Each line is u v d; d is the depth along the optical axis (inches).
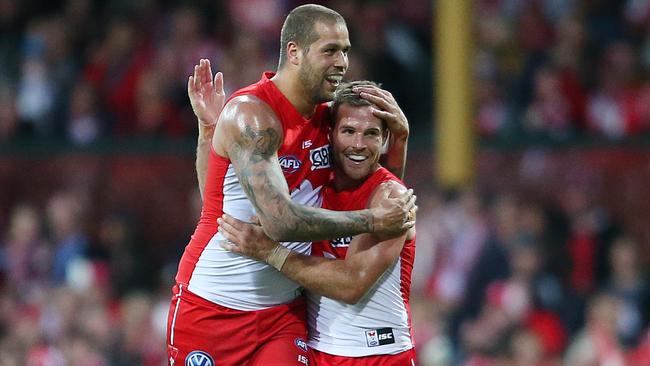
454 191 1729.8
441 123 1756.9
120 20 2028.8
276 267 834.8
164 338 1596.9
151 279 1776.6
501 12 1990.7
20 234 1780.3
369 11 1935.3
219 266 850.1
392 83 1908.2
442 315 1600.6
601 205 1733.5
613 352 1499.8
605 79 1884.8
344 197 856.3
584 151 1758.1
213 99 917.8
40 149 1875.0
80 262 1734.7
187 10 2022.6
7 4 2107.5
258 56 1927.9
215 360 857.5
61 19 2053.4
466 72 1752.0
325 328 863.7
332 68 818.8
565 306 1594.5
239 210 842.2
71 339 1569.9
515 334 1503.4
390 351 860.6
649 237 1713.8
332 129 844.6
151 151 1851.6
